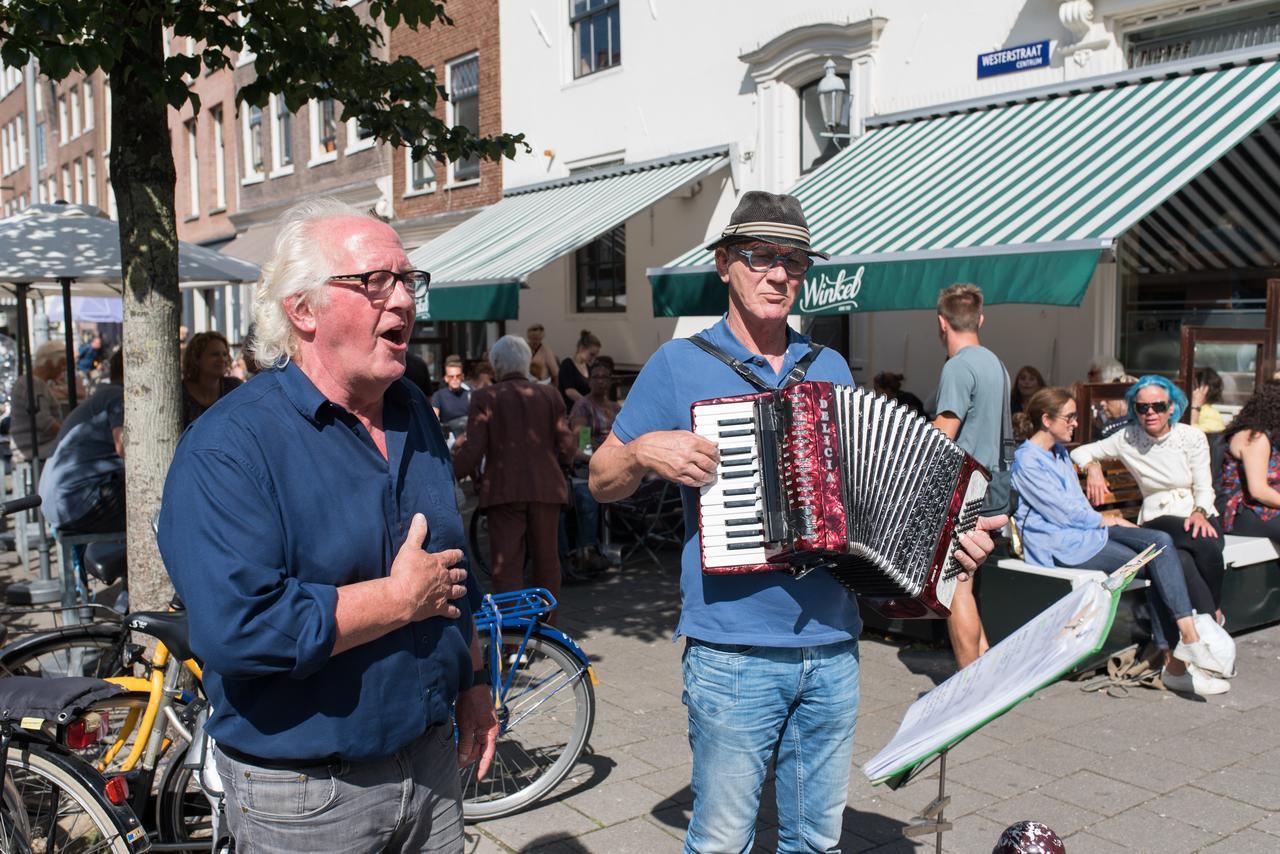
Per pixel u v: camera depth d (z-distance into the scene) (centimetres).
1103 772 424
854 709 259
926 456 249
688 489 259
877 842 369
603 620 684
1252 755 439
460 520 219
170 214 462
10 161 4269
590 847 370
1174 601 512
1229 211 837
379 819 200
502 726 404
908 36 965
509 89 1523
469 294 1112
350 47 520
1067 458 575
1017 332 908
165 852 335
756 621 246
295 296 193
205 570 178
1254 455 607
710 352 258
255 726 190
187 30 432
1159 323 863
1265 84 684
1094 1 816
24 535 820
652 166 1255
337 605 183
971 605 489
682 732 478
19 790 303
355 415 200
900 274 688
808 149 1098
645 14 1271
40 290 1326
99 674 373
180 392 469
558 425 586
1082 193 656
